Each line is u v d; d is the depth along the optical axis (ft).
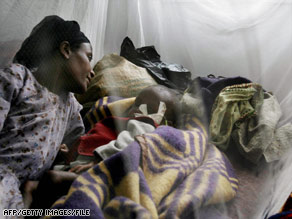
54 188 2.50
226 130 3.39
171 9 3.82
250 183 2.87
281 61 3.56
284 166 3.23
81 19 3.73
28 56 2.86
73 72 3.00
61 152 3.39
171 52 4.00
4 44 2.88
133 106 3.56
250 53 3.62
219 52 3.79
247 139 3.34
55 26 2.87
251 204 2.63
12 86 2.69
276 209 2.94
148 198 2.15
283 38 3.55
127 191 2.11
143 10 4.42
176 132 2.91
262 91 3.61
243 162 3.19
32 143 2.75
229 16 3.70
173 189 2.46
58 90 3.10
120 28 4.45
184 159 2.76
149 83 3.93
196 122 3.27
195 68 3.91
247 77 3.70
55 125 3.05
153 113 3.35
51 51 2.89
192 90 3.44
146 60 4.39
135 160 2.27
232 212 2.52
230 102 3.48
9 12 2.80
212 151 3.08
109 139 3.33
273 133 3.28
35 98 2.85
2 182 2.42
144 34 4.58
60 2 3.18
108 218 2.02
